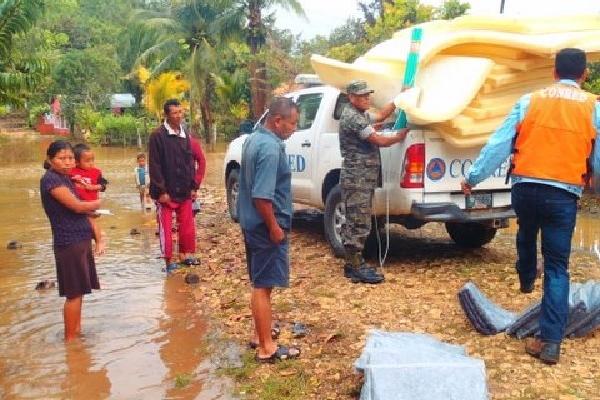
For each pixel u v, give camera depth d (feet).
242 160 15.24
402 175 21.72
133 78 153.17
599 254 26.20
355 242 21.79
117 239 31.73
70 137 151.84
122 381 15.21
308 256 25.93
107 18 254.27
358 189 21.45
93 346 17.46
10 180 63.21
